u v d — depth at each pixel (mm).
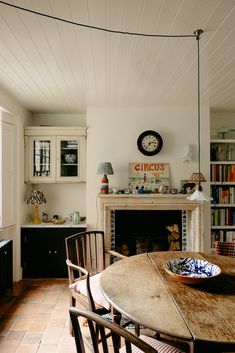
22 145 3580
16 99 3312
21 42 1915
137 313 1166
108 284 1488
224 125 4035
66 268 3496
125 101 3406
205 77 2605
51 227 3486
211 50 2051
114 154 3639
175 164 3633
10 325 2352
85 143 3701
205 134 3623
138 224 3768
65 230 3496
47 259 3494
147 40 1893
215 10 1555
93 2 1477
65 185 4008
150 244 3783
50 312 2584
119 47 1995
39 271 3500
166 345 1361
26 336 2188
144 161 3633
